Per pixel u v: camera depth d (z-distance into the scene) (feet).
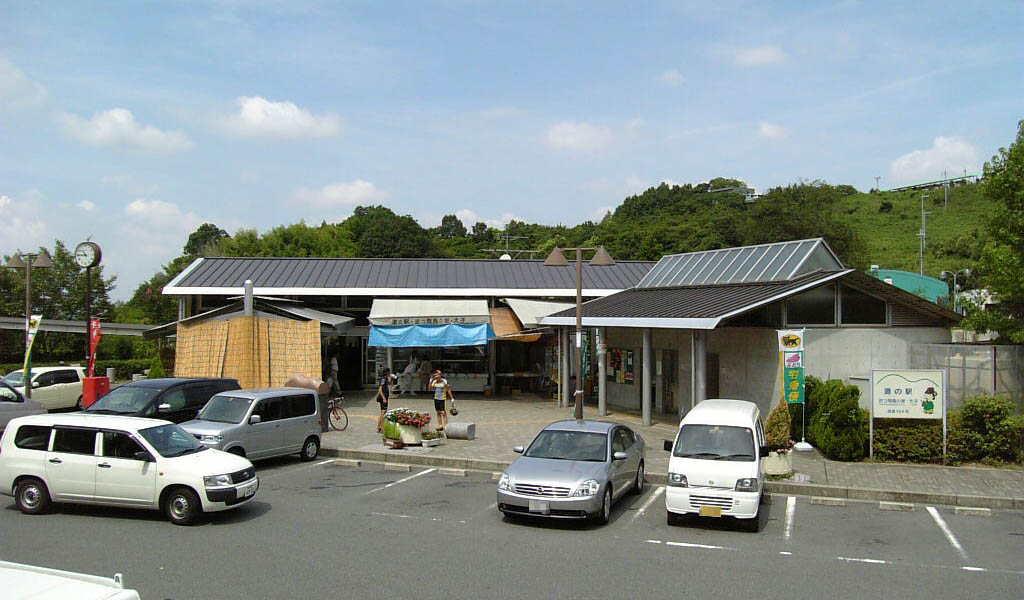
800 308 64.69
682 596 26.99
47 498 38.11
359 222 273.13
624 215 391.45
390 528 36.58
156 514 38.81
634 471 45.50
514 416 81.05
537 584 28.07
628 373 90.63
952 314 67.62
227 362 81.51
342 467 54.24
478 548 33.17
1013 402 59.21
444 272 115.44
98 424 38.32
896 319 67.56
